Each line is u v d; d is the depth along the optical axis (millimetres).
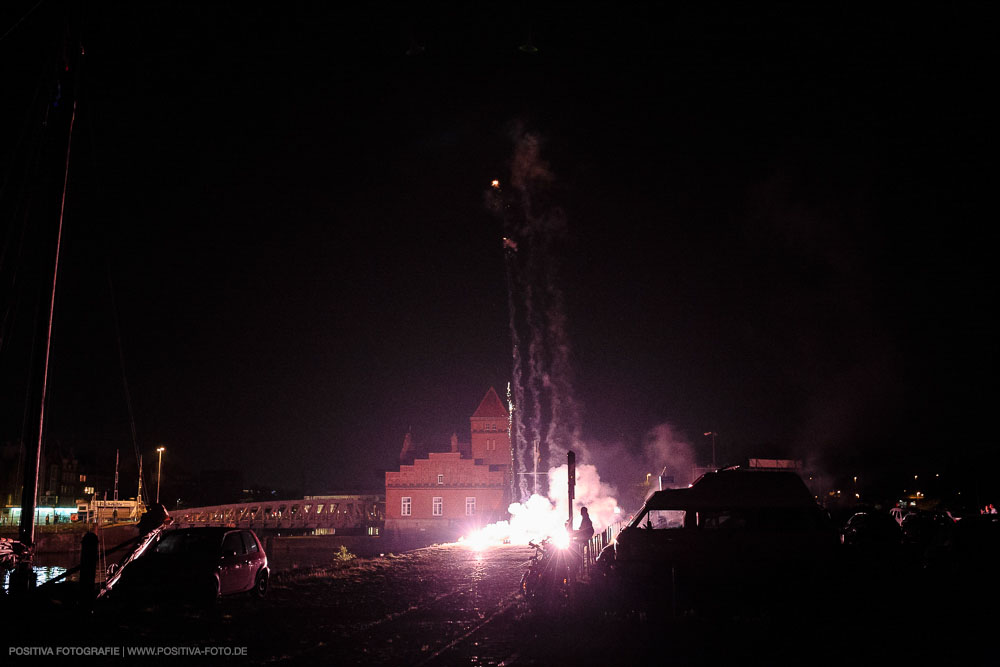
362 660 10914
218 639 12555
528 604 15125
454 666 10383
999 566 17000
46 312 22578
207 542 17906
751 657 10133
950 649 10289
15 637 12367
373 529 99375
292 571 24594
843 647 10477
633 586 13273
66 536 68875
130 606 16078
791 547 12867
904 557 16438
